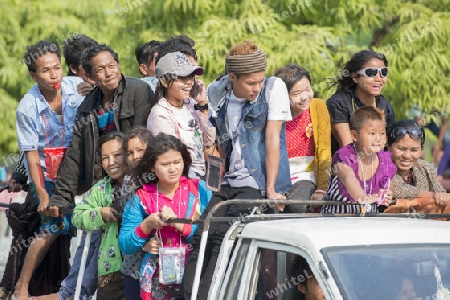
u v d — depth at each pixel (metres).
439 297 8.81
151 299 11.14
